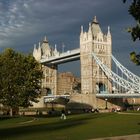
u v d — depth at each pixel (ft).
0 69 356.79
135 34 73.00
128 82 638.12
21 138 136.87
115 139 132.05
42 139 132.36
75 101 644.69
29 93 365.40
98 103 616.80
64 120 268.62
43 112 482.28
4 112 433.07
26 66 373.40
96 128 179.42
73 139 131.03
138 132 154.61
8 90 350.84
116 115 330.13
